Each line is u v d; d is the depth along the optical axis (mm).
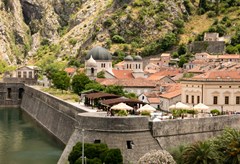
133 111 107938
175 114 102000
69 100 171500
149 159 68938
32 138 147250
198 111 114375
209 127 97500
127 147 87438
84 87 193000
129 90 198375
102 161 82188
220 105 124438
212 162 76562
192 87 129625
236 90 124750
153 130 89688
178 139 92625
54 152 122875
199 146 77312
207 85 124812
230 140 79875
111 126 88438
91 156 83188
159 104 167625
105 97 129750
